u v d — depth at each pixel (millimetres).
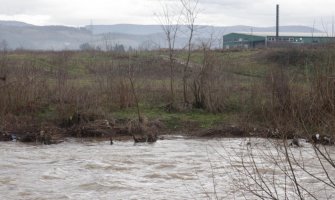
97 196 12844
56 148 19672
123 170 15797
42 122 22969
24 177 14773
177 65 29344
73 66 36969
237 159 16297
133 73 27594
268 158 13469
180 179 14531
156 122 23656
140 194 13031
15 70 25812
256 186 11016
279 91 20703
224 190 12867
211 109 25359
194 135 22547
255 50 49312
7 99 23562
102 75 27422
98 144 20609
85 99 24078
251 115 22547
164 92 26859
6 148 19547
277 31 70438
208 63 26109
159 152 18750
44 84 25000
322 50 21781
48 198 12656
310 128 8930
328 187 12516
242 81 27188
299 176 13500
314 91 18891
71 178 14727
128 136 22250
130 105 25594
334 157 12383
